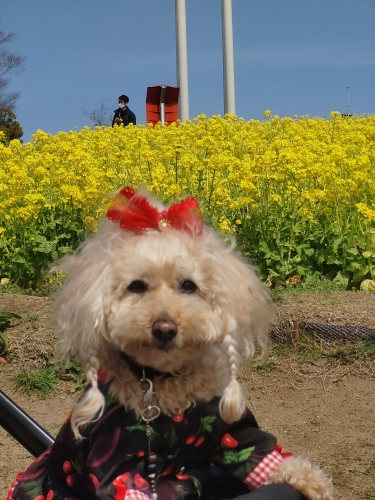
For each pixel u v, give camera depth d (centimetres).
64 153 232
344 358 135
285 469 59
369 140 223
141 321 57
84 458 58
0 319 147
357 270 177
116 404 59
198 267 60
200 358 60
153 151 230
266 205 189
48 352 138
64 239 202
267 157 191
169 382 59
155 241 60
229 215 197
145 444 57
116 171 228
